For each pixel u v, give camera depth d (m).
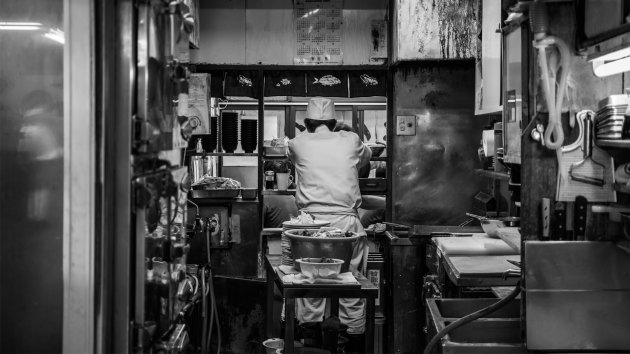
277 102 7.16
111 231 2.28
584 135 2.58
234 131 6.48
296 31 6.59
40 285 2.40
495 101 4.61
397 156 6.42
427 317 3.31
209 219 5.75
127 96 2.28
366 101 7.14
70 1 2.19
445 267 4.21
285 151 6.49
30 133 2.41
